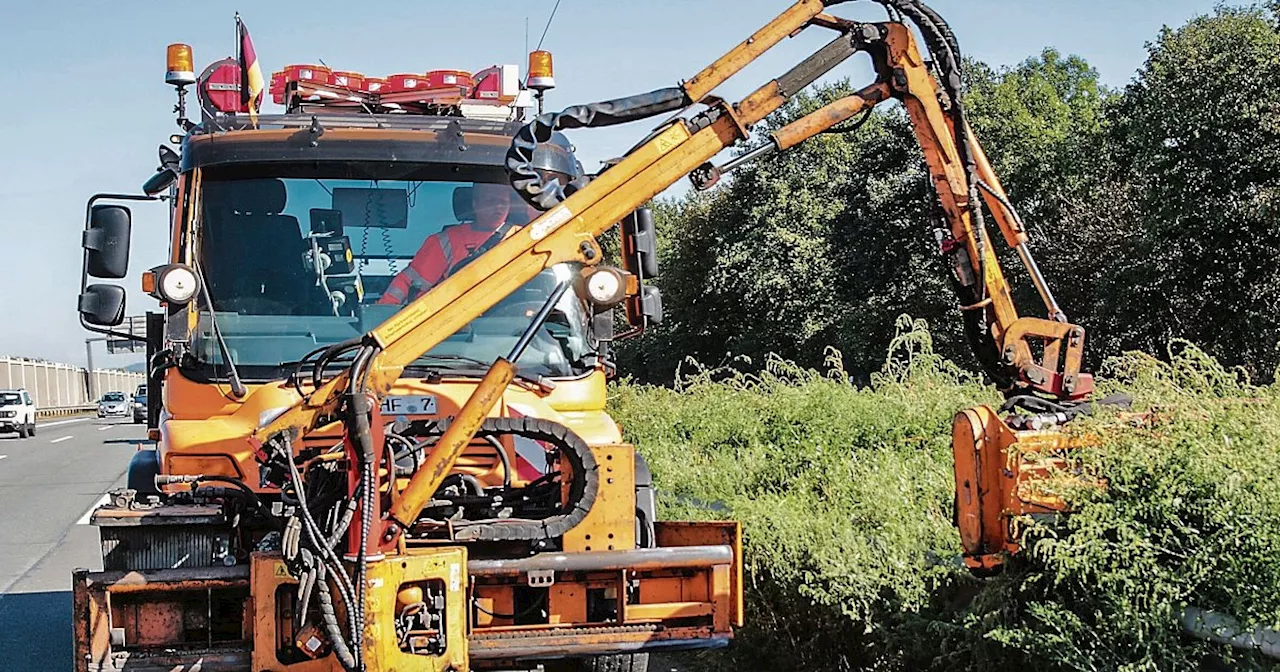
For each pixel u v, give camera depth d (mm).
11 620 9562
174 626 5230
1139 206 29641
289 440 5035
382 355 5129
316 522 5254
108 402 68812
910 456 8930
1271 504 4516
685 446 11523
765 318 41344
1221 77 26391
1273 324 25047
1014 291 30031
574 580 5484
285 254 6758
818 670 6566
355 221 6898
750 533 6922
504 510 5773
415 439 5609
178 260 6656
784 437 10266
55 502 18266
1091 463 5168
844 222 40156
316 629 4980
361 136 6992
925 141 6328
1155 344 26750
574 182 5898
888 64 6180
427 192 7000
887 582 5754
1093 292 29672
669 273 46938
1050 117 40188
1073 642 4828
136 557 5758
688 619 5559
